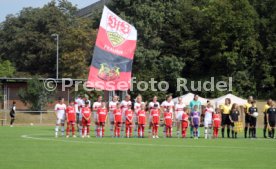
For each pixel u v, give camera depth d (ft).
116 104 121.39
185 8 302.04
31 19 343.87
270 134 120.98
